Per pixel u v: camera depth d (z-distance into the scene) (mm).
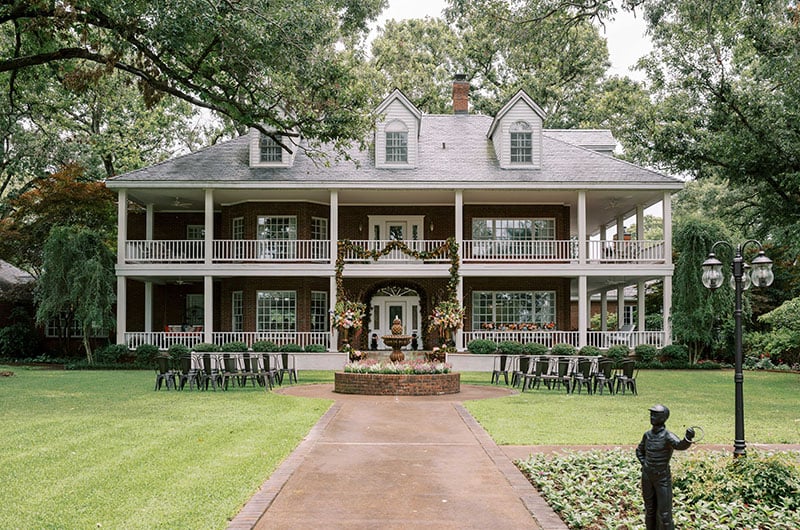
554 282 28297
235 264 26000
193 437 10055
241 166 25922
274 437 10086
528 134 26453
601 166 26172
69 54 16625
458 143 28094
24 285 29266
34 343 28891
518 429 11109
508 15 20484
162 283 29031
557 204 28453
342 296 20531
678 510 6504
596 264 25531
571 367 20344
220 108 19547
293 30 16938
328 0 23703
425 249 28016
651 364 24922
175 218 29484
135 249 25516
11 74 20484
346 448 9578
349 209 28562
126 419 11812
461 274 25328
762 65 24359
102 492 6965
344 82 19109
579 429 11141
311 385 18750
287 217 27594
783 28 22391
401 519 6352
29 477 7578
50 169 32875
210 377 17484
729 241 25234
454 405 14242
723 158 25422
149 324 26266
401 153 26359
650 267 25344
